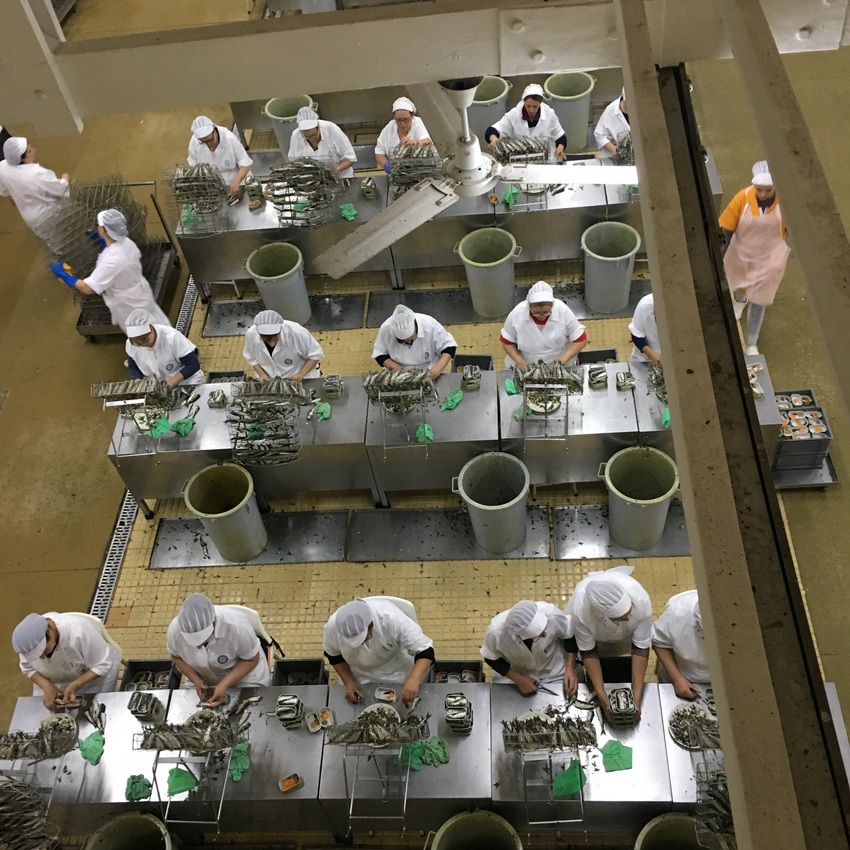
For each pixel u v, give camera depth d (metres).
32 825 3.83
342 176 7.32
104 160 8.93
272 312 5.76
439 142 3.56
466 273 6.93
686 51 2.48
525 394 5.10
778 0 2.47
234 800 4.00
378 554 5.59
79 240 7.05
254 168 8.41
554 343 5.74
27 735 4.15
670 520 5.47
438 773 3.97
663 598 5.19
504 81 8.28
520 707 4.14
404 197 3.70
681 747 3.92
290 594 5.48
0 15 2.50
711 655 1.25
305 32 2.64
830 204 1.31
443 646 5.13
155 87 2.75
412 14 2.61
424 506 5.82
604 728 4.02
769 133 1.47
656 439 5.15
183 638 4.33
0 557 5.95
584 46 2.68
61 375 7.06
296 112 8.52
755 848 1.05
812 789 1.36
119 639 5.42
